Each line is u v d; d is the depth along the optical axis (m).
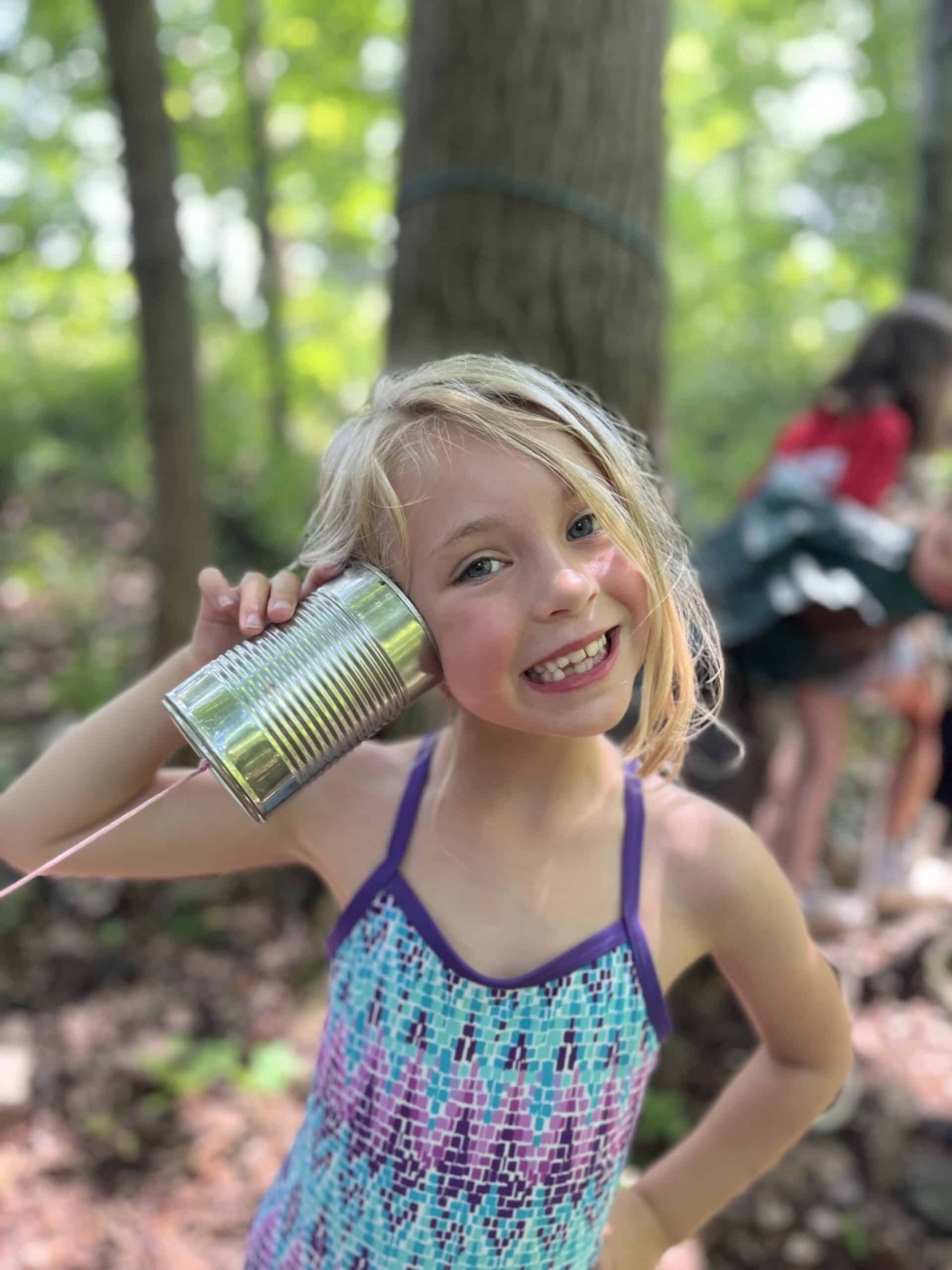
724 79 8.58
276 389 8.34
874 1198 2.31
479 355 1.02
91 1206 2.22
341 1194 1.09
